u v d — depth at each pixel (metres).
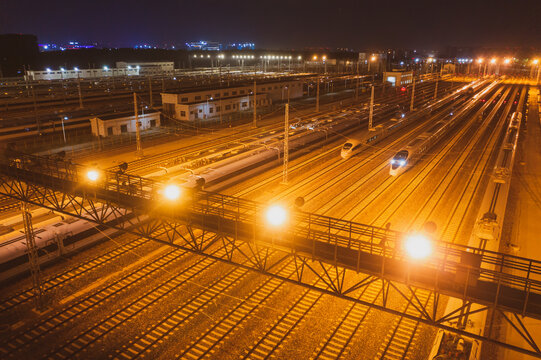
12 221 31.17
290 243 15.58
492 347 19.28
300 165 48.28
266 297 23.70
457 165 48.72
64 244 28.45
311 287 15.05
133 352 19.58
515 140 57.78
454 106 94.25
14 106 76.94
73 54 198.25
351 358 19.22
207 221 17.44
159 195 19.06
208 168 44.72
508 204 37.25
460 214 34.91
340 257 14.69
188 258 27.70
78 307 22.77
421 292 24.00
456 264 12.70
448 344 18.77
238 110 85.25
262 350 19.69
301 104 96.38
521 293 12.46
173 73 147.50
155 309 22.62
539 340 19.75
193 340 20.34
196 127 69.50
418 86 139.88
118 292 24.06
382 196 38.69
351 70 194.38
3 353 19.55
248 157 49.28
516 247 29.00
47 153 50.69
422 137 55.38
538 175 45.38
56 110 75.81
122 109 76.38
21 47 151.12
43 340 20.38
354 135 59.12
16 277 25.25
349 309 22.61
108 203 19.72
